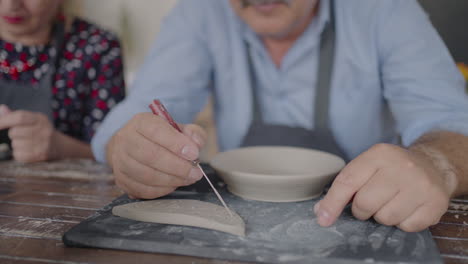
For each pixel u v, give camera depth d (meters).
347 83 1.30
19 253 0.61
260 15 1.15
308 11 1.18
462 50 2.43
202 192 0.88
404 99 1.12
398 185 0.65
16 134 1.23
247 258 0.58
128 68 3.44
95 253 0.61
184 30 1.40
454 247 0.64
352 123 1.32
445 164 0.76
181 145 0.73
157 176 0.76
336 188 0.67
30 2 1.49
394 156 0.68
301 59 1.31
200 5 1.41
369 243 0.62
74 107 1.74
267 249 0.60
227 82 1.43
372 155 0.69
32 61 1.68
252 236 0.64
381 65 1.26
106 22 3.35
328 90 1.30
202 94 1.45
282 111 1.38
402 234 0.65
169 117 0.81
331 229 0.67
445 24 2.42
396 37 1.18
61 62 1.72
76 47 1.74
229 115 1.44
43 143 1.27
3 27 1.59
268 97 1.39
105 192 0.93
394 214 0.65
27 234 0.68
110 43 1.78
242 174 0.79
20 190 0.94
